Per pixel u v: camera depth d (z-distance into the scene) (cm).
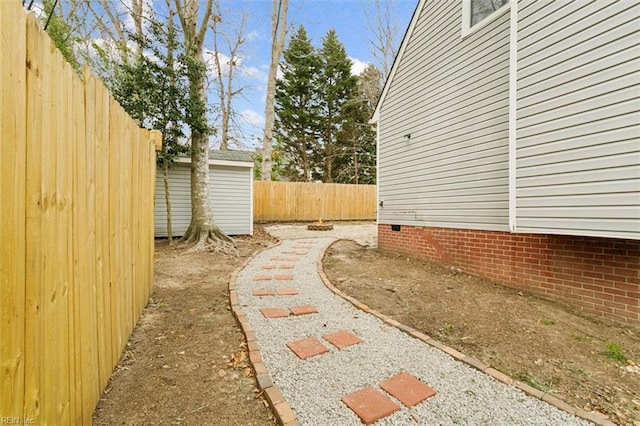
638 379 215
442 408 180
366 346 254
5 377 90
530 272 394
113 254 206
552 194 314
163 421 165
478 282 443
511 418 173
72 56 735
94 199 168
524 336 278
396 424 167
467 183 480
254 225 1245
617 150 268
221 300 361
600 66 279
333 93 2120
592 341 270
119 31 857
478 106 457
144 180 319
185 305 341
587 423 170
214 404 180
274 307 339
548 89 319
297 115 2123
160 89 677
